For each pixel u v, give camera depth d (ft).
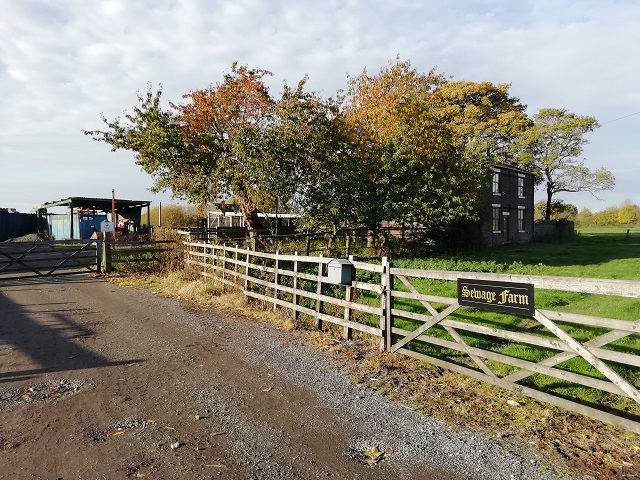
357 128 73.10
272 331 26.45
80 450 12.92
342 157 65.00
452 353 21.26
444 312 18.62
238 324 28.27
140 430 14.14
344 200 63.10
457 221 78.79
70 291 40.83
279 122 63.52
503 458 12.26
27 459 12.44
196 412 15.40
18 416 15.21
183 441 13.39
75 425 14.51
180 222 133.69
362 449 12.91
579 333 24.23
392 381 18.03
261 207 72.38
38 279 48.29
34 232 130.93
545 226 137.28
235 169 65.00
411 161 64.44
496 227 108.37
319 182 63.36
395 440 13.37
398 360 20.45
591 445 12.79
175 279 45.50
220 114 70.08
